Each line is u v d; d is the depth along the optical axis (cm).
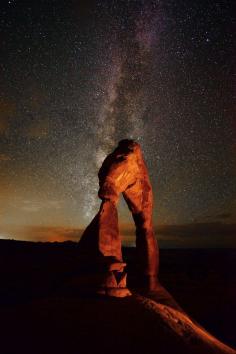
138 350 556
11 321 593
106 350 541
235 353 699
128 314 633
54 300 657
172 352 573
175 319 698
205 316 1386
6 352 517
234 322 1330
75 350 531
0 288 975
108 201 775
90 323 590
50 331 566
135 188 856
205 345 644
